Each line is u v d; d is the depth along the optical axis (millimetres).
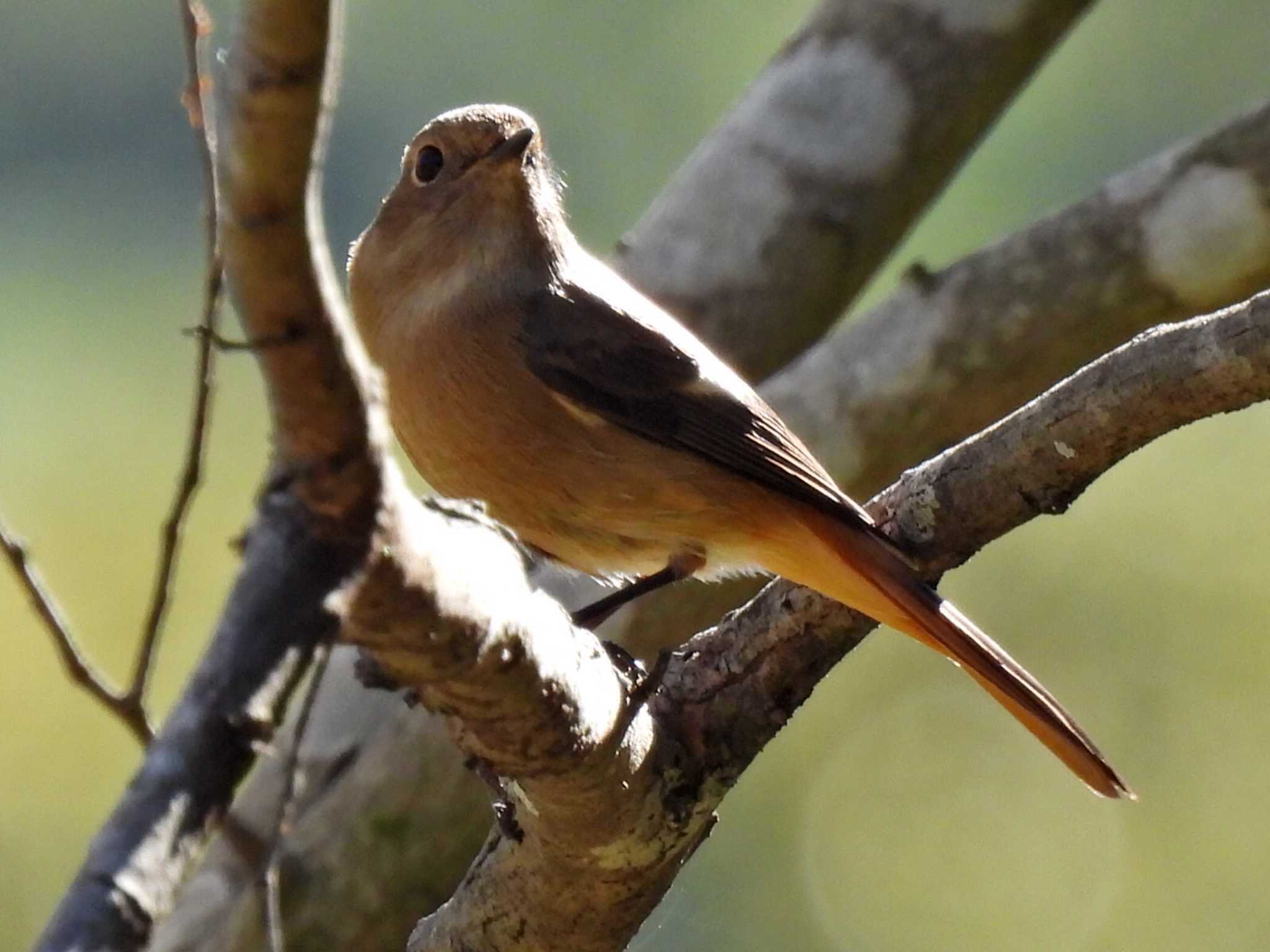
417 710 9836
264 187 3914
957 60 11242
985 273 10234
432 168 8375
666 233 11133
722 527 8227
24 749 11953
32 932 11547
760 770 13078
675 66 16422
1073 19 11281
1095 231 10102
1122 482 13016
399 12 16203
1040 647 12773
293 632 4062
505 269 8258
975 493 6992
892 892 12672
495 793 6852
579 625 8172
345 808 9820
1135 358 6395
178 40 15930
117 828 3688
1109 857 12547
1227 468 12961
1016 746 13062
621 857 6734
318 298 4066
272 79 3805
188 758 3803
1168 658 12688
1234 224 9891
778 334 11102
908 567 7312
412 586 4961
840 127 11219
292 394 4148
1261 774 12391
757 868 12852
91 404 13977
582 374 8117
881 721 13250
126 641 12625
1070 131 15375
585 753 6117
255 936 9648
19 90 15805
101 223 15547
